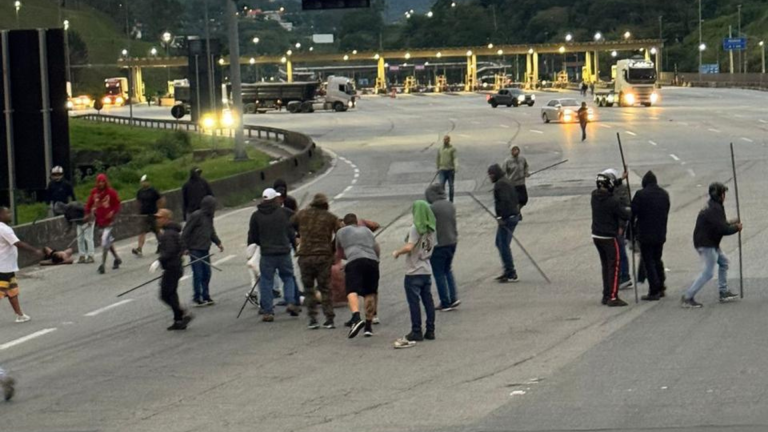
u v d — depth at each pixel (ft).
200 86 203.00
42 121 93.25
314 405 36.81
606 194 51.55
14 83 93.40
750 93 339.57
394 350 45.21
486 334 47.34
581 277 61.21
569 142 170.71
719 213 49.55
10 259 56.39
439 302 55.88
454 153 102.58
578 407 34.47
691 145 152.87
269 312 53.36
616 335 45.34
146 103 501.56
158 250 52.47
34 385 42.19
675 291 54.80
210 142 224.94
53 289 68.03
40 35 92.89
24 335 53.11
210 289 64.23
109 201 73.92
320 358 44.52
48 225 82.43
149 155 208.64
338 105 347.77
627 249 63.41
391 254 74.84
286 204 56.95
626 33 534.37
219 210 111.04
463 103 360.89
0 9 540.52
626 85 280.10
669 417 32.71
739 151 139.85
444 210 52.75
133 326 54.03
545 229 81.97
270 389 39.55
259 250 56.49
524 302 54.60
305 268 50.39
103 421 36.09
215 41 203.41
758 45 492.54
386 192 119.34
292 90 358.84
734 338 43.47
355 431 33.19
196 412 36.65
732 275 58.34
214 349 47.47
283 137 212.84
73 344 50.31
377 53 515.09
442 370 41.04
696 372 38.22
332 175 144.56
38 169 93.71
